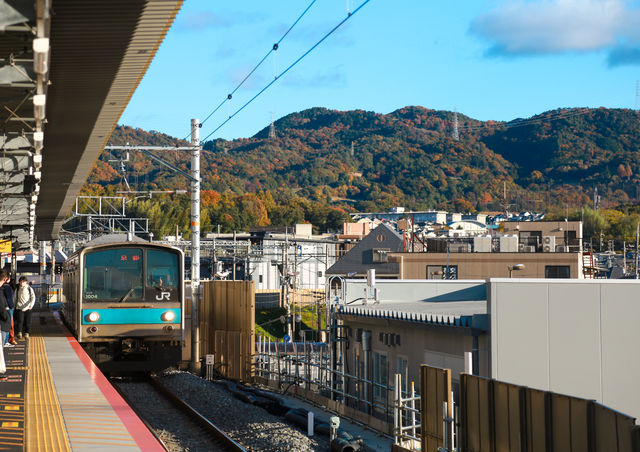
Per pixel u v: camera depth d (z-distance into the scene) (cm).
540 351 2484
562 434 1473
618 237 18600
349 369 3591
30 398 1552
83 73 1741
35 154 1803
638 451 1184
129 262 3027
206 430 2369
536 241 8619
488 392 1725
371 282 3772
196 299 4066
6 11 1168
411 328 2888
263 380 3997
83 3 1348
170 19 1441
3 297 2394
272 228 14362
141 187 17925
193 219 4028
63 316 4503
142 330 3011
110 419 1338
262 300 9738
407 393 2514
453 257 7344
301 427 2730
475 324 2461
